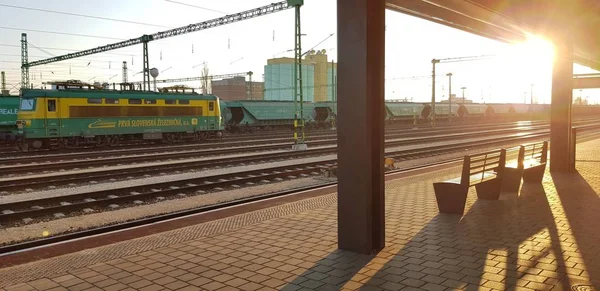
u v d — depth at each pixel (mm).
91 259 5980
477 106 74750
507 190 10000
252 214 8484
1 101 29594
